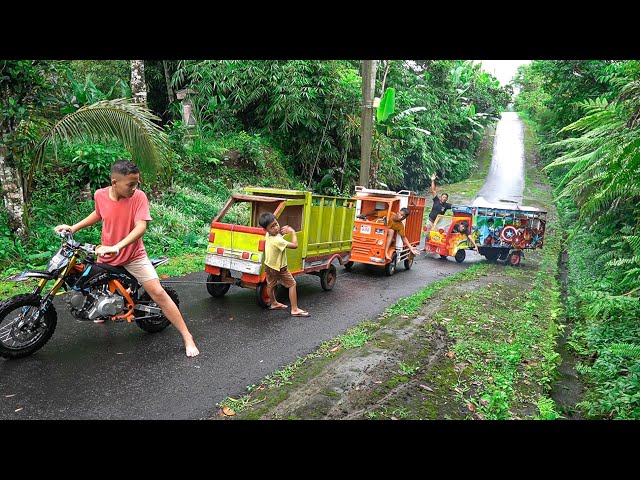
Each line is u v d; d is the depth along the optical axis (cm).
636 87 603
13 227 758
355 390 408
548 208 1905
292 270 673
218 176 1353
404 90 2248
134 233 435
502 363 490
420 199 1058
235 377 424
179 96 1544
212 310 614
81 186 963
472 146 3244
